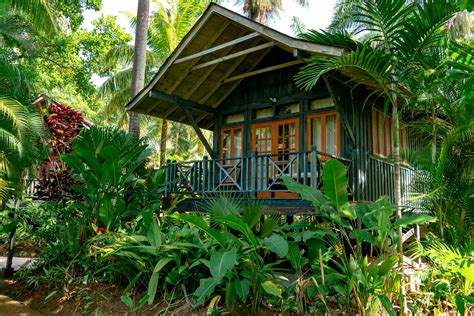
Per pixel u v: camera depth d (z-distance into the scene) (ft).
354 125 22.74
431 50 18.22
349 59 15.80
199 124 33.45
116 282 17.12
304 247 19.93
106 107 51.88
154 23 47.85
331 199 13.67
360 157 22.66
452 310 14.07
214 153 29.63
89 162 19.52
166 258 14.23
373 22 17.04
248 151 27.48
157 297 15.06
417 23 15.33
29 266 21.09
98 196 20.24
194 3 46.98
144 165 25.41
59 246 20.06
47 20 32.35
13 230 21.74
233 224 12.64
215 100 29.73
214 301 12.86
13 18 31.94
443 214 18.52
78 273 18.37
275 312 12.89
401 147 27.50
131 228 19.84
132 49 49.14
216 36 24.36
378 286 12.84
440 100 20.79
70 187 20.34
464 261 12.85
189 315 13.20
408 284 13.91
